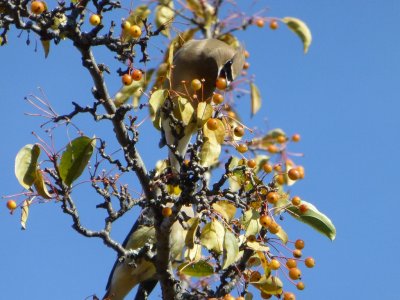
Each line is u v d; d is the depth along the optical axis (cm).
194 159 700
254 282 723
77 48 693
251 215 682
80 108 686
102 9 696
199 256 731
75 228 715
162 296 755
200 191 703
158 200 721
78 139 691
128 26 705
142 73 711
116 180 727
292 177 721
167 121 756
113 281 930
